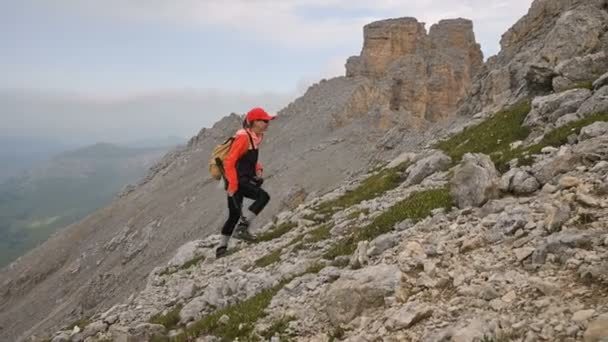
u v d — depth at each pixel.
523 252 9.43
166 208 160.50
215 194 152.38
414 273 10.30
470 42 189.88
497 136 29.11
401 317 8.50
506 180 13.70
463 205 13.95
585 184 11.55
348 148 141.12
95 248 159.75
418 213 15.08
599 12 41.81
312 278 12.94
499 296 8.29
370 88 173.25
